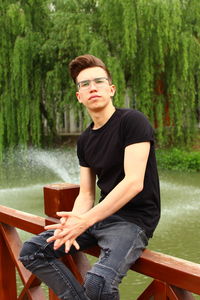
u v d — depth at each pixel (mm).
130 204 1724
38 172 15562
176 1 14406
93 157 1834
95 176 1978
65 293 1758
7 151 16906
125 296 4766
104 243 1659
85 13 16328
